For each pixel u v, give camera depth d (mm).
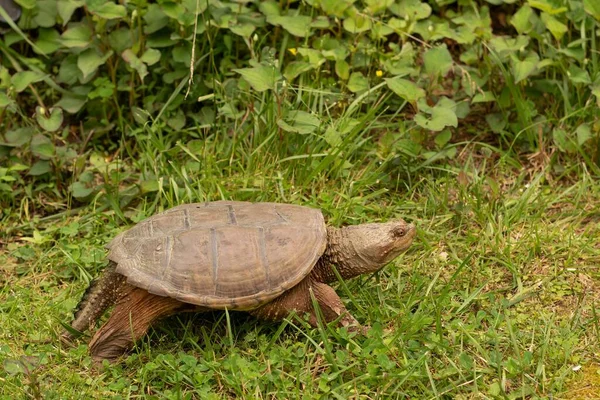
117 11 2684
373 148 2707
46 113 2684
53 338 2324
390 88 2607
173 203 2594
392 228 2316
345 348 2271
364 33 2828
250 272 2225
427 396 2193
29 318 2373
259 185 2607
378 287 2385
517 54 2727
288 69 2684
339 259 2316
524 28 2721
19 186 2666
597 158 2688
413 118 2686
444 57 2656
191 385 2229
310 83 2762
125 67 2789
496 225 2537
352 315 2338
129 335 2258
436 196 2609
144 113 2740
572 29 2822
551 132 2734
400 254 2359
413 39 2850
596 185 2648
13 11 2791
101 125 2770
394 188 2660
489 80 2766
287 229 2271
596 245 2520
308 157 2617
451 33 2758
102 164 2656
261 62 2715
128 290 2250
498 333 2312
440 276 2447
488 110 2801
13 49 2838
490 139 2777
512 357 2270
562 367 2244
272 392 2209
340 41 2809
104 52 2744
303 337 2299
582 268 2455
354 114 2746
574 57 2705
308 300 2281
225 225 2266
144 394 2215
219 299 2213
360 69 2818
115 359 2273
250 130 2680
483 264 2461
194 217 2287
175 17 2703
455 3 2957
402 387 2211
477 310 2375
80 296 2416
